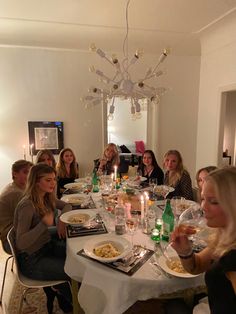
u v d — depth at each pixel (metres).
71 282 1.65
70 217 1.93
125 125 7.20
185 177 2.66
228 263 0.83
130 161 5.34
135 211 1.96
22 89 3.92
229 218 0.92
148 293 1.23
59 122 4.08
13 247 1.70
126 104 7.09
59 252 1.91
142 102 4.36
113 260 1.33
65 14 3.00
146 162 3.29
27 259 1.77
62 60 3.98
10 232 1.74
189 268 1.19
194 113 4.54
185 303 1.41
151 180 2.76
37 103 4.00
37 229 1.71
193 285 1.25
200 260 1.23
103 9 2.87
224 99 3.91
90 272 1.33
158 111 4.39
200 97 4.45
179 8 2.87
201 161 4.52
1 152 3.98
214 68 4.03
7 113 3.92
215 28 3.52
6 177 4.04
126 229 1.72
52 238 2.04
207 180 1.03
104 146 4.29
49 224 1.86
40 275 1.74
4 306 1.42
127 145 7.02
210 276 0.89
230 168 0.98
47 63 3.94
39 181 1.81
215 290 0.87
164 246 1.49
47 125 4.05
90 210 2.06
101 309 1.33
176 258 1.37
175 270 1.27
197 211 1.88
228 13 3.03
